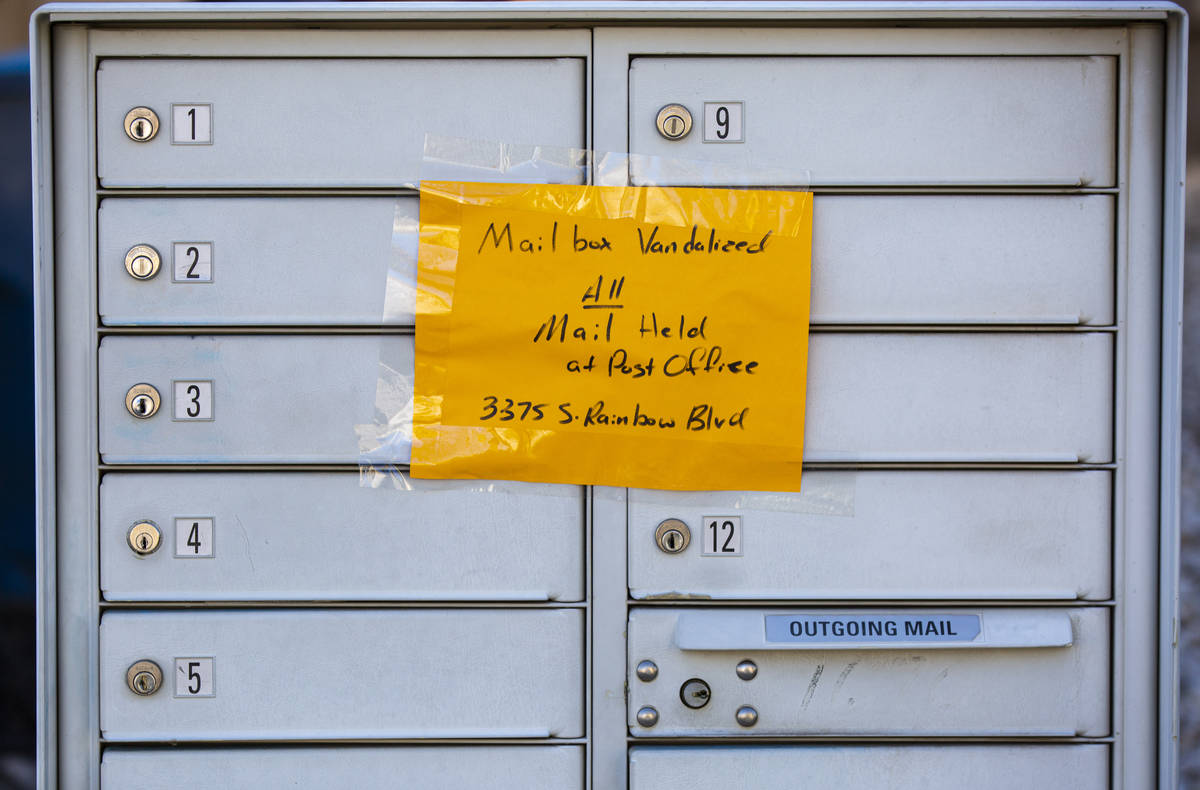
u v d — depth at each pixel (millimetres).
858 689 1670
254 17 1611
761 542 1661
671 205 1632
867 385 1659
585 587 1667
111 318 1646
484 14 1608
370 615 1665
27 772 3027
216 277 1651
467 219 1636
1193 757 2652
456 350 1640
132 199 1648
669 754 1665
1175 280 1615
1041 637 1633
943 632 1642
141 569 1658
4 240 3082
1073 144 1654
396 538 1663
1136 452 1654
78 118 1640
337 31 1646
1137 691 1664
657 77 1642
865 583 1664
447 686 1669
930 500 1666
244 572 1661
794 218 1637
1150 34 1642
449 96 1646
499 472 1652
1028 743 1679
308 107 1646
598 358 1635
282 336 1655
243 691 1663
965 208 1656
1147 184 1647
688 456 1645
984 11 1609
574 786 1677
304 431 1655
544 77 1643
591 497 1658
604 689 1670
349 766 1669
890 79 1651
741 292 1631
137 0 1703
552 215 1630
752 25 1644
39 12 1587
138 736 1658
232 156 1649
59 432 1646
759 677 1669
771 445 1644
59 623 1652
